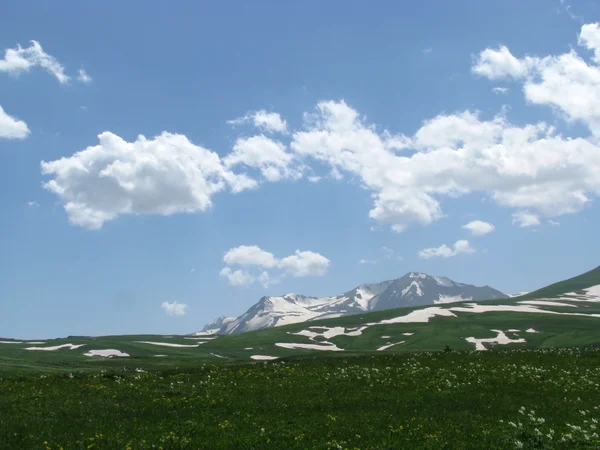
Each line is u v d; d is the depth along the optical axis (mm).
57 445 25344
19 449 24641
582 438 26906
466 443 26047
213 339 187750
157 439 26344
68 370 65562
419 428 29016
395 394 39062
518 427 29469
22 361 75062
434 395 38469
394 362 57781
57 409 34531
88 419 31438
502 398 37656
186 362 84000
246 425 29578
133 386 44125
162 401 36719
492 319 172375
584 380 44719
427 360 58219
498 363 54531
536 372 48500
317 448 24844
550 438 27047
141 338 190500
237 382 45656
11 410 34312
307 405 35438
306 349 150500
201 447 24812
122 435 27359
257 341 168000
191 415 32438
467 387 41594
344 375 47844
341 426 29422
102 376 50562
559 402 36656
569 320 161750
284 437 26922
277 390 41188
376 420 30922
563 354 60750
